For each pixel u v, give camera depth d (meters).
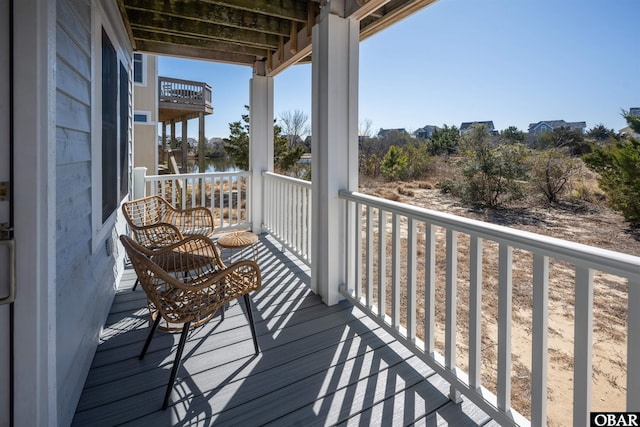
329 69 2.60
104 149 2.29
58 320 1.30
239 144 12.93
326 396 1.71
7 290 0.99
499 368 1.43
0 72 0.97
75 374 1.57
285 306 2.72
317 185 2.91
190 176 4.67
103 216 2.25
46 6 1.05
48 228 1.08
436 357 1.80
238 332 2.31
